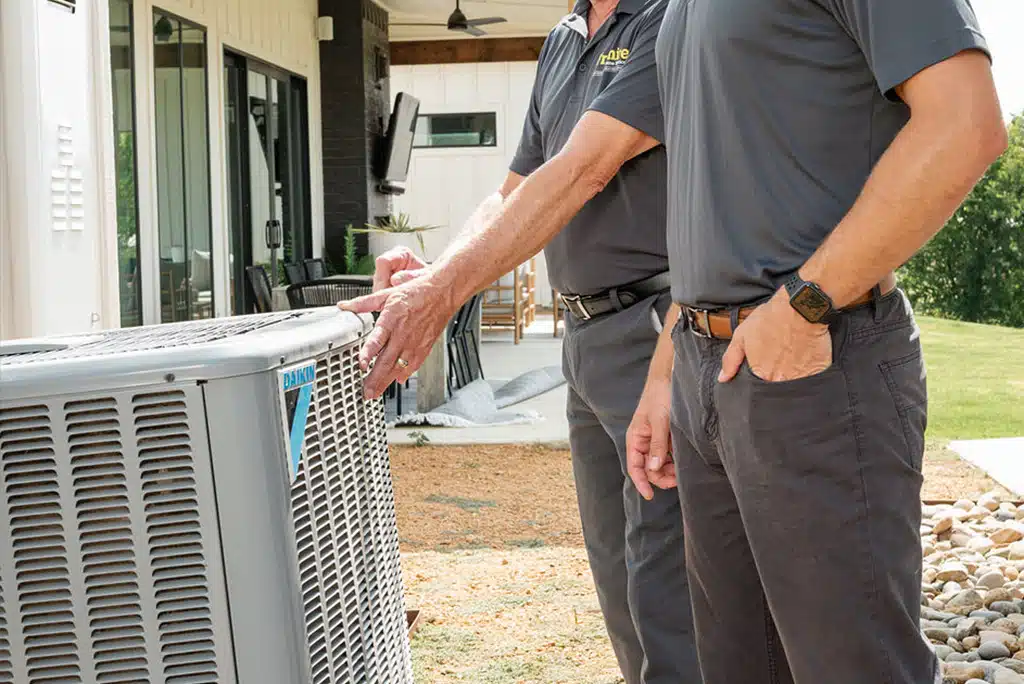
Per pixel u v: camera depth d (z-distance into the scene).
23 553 1.19
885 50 1.34
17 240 2.86
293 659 1.22
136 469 1.18
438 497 5.02
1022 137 16.67
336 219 11.02
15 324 2.88
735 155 1.49
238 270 8.93
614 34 2.18
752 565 1.70
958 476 5.27
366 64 11.02
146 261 7.11
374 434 1.62
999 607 3.32
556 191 1.96
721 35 1.48
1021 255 16.59
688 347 1.63
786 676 1.73
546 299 16.48
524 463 5.75
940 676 1.55
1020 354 12.03
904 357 1.47
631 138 1.99
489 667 2.94
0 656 1.21
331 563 1.36
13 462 1.18
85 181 3.05
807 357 1.41
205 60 8.09
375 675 1.51
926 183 1.32
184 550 1.19
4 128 2.84
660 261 2.19
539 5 12.09
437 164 15.95
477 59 14.04
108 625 1.20
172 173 7.57
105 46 3.12
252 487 1.19
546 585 3.67
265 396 1.20
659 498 2.21
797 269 1.46
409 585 3.69
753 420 1.47
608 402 2.25
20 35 2.82
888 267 1.36
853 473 1.44
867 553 1.45
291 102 10.24
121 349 1.34
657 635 2.23
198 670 1.20
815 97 1.43
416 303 1.72
